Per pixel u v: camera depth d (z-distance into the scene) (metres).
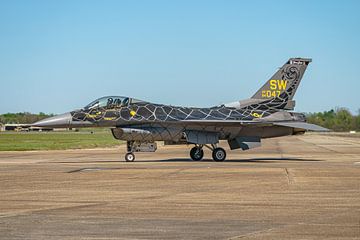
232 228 25.61
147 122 70.69
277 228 25.53
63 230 25.28
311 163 67.25
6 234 24.44
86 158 83.56
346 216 28.42
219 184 42.22
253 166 60.94
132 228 25.70
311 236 23.83
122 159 79.81
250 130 74.56
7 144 148.50
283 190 38.41
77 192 37.81
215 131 73.44
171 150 118.06
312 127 70.12
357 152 101.69
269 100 76.75
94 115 70.12
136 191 38.25
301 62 77.81
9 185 42.06
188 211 30.09
